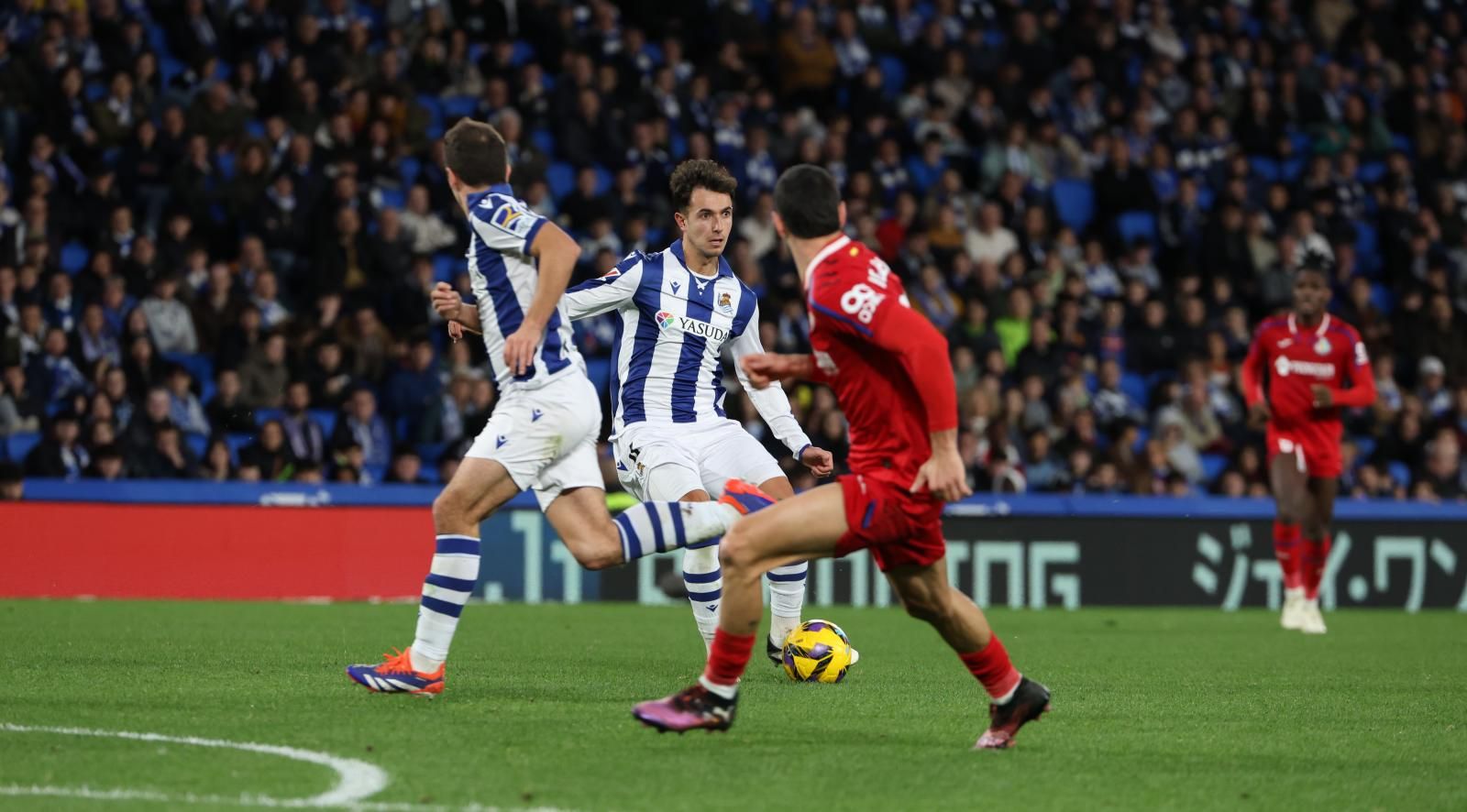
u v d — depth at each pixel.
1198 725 13.92
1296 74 50.44
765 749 11.71
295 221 36.97
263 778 10.15
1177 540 35.31
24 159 36.91
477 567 14.11
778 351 36.72
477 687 15.30
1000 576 34.28
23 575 29.45
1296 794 10.54
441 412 35.03
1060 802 10.03
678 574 32.56
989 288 40.97
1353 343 27.44
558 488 13.89
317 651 19.28
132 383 33.47
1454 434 40.47
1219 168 47.69
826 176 11.57
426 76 41.69
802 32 45.66
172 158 37.47
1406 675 19.50
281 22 40.38
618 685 15.83
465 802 9.55
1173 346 42.28
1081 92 47.84
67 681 15.34
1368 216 48.53
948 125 45.75
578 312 17.14
